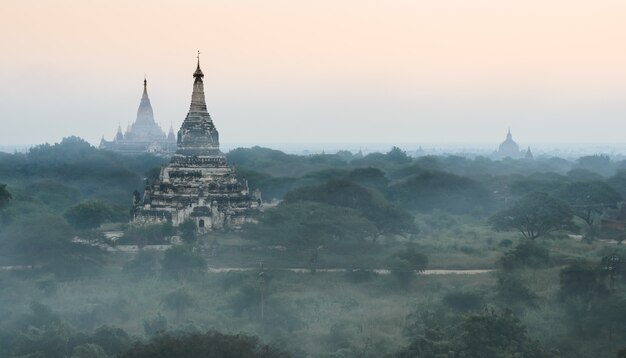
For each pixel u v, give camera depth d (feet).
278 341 501.56
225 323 567.59
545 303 605.31
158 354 403.95
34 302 562.66
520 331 479.41
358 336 528.22
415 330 522.88
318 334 546.26
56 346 479.82
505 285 617.21
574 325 558.56
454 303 603.67
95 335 495.41
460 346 464.65
